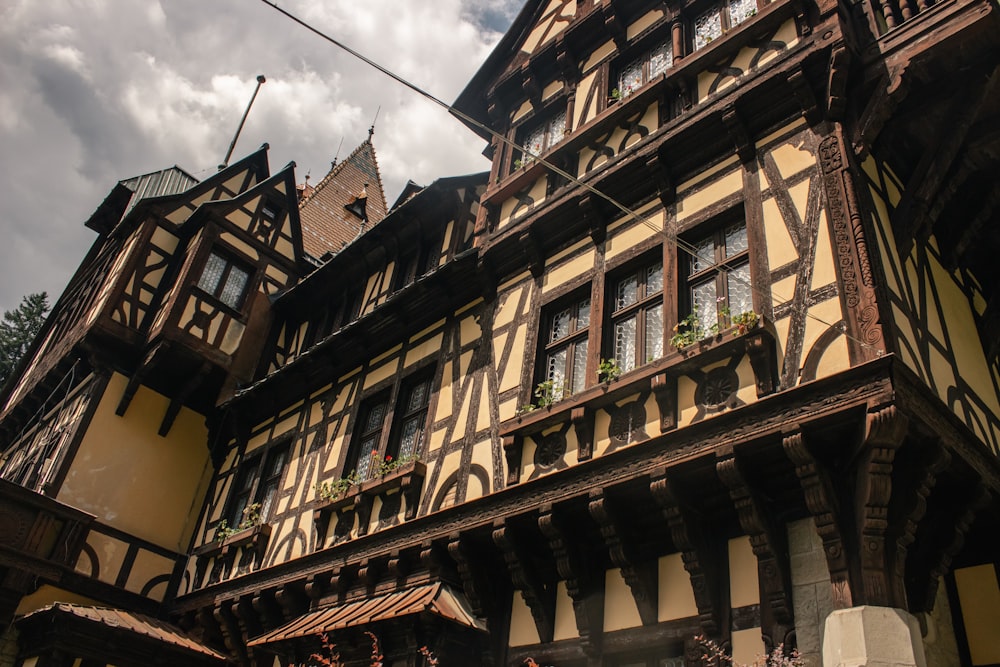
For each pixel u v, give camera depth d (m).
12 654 10.20
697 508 6.20
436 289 10.24
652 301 7.48
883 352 5.33
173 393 13.85
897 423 4.98
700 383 6.36
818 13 7.26
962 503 5.70
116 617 10.38
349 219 19.81
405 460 9.20
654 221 7.86
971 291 8.00
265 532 10.92
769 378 5.89
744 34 7.79
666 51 9.14
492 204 9.99
